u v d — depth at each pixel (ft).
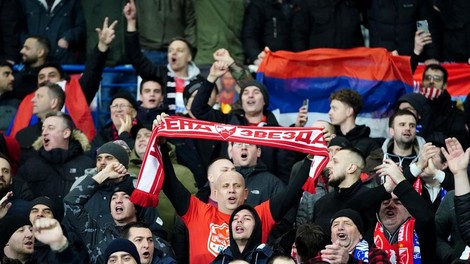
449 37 139.54
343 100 117.80
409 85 129.18
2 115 130.82
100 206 103.96
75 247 101.35
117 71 136.98
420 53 130.31
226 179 100.99
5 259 94.68
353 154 104.27
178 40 129.08
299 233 96.99
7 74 131.23
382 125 128.57
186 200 100.78
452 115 125.80
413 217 98.78
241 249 96.17
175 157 116.16
